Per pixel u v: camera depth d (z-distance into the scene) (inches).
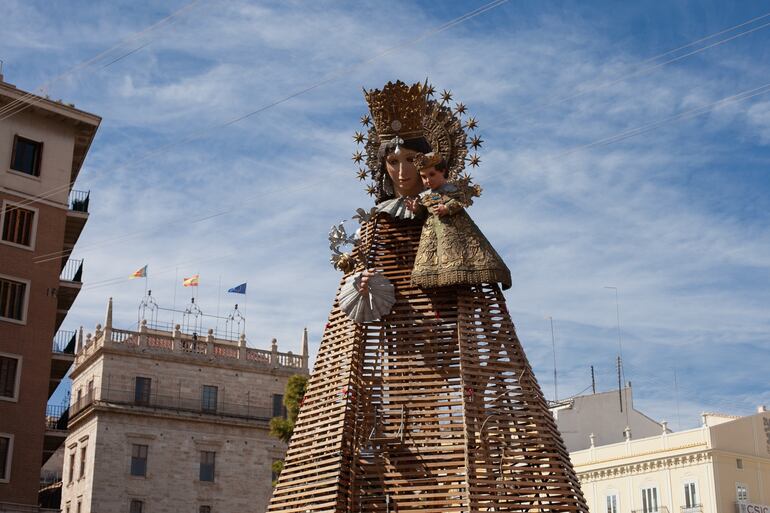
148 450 2797.7
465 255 1029.2
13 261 2079.2
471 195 1058.1
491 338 1027.9
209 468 2869.1
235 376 3006.9
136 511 2733.8
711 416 2915.8
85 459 2800.2
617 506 2775.6
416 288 1058.1
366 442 1000.9
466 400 990.4
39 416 2042.3
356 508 971.9
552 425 1023.0
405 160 1093.1
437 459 977.5
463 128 1093.1
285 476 1032.8
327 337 1078.4
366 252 1083.3
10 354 2034.9
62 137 2203.5
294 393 2379.4
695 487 2605.8
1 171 2092.8
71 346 2282.2
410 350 1029.8
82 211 2240.4
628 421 3097.9
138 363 2883.9
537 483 970.7
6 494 1966.0
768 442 2716.5
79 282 2190.0
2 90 2086.6
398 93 1096.2
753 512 2578.7
